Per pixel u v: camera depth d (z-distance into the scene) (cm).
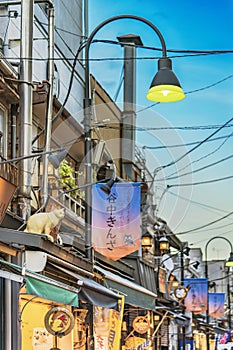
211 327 5275
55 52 2320
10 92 1798
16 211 1631
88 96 1875
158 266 3344
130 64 3219
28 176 1645
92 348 1830
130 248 1872
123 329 2580
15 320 1238
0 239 1372
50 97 1847
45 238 1400
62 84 2392
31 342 1641
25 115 1670
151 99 1402
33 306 1644
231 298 8488
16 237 1376
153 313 3162
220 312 5000
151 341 2806
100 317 1886
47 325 1512
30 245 1377
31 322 1647
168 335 3775
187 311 4409
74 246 2217
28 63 1695
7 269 1250
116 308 1722
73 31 2719
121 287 2059
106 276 1933
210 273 8362
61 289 1306
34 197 1936
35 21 2134
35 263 1416
